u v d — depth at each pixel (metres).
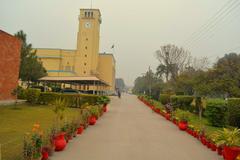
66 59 78.50
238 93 19.77
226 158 7.60
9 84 22.58
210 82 22.36
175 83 38.28
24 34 35.38
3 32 21.28
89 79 36.00
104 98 24.08
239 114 15.32
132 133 12.22
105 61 85.38
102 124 15.04
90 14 74.19
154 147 9.34
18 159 6.68
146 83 80.56
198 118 20.44
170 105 20.25
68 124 10.41
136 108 29.92
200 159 7.91
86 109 15.48
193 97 24.97
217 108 16.34
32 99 25.09
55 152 8.07
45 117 15.99
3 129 11.34
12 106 21.67
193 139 11.29
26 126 12.30
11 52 22.78
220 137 8.27
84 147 8.91
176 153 8.57
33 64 36.78
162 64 54.12
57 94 26.17
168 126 15.28
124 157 7.78
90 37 73.44
